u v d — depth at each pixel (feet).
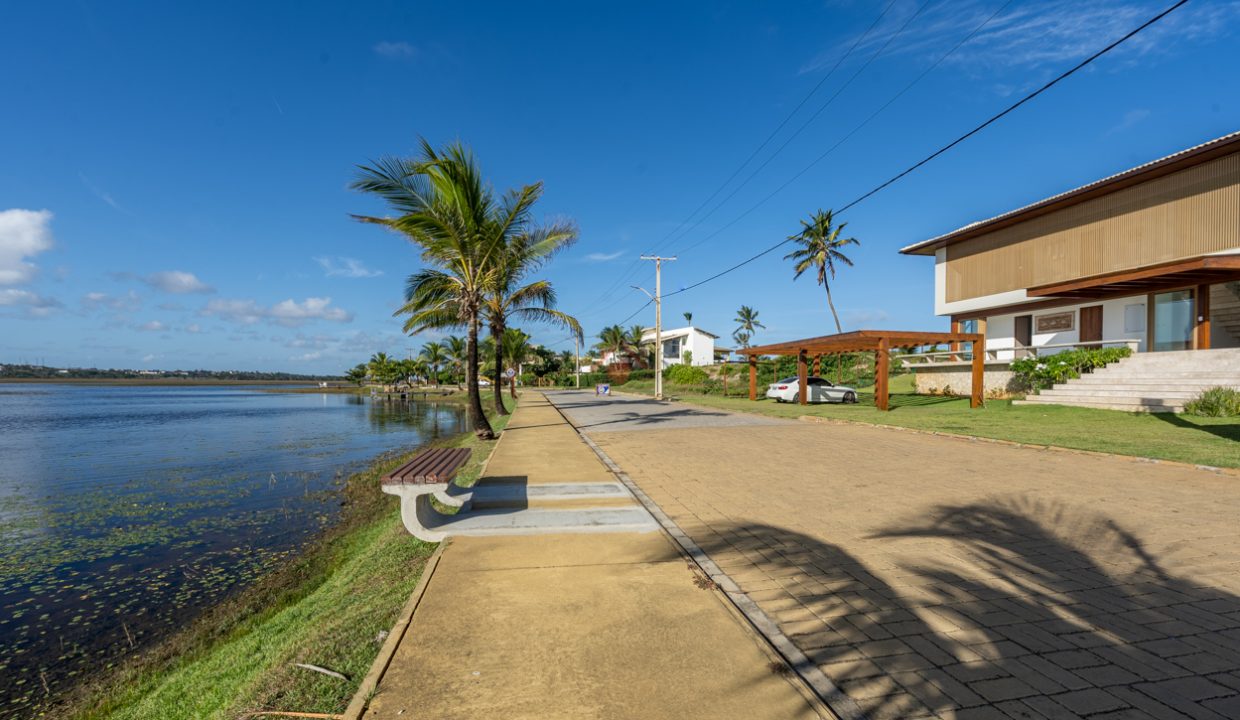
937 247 89.35
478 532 18.24
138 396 318.65
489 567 15.07
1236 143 51.16
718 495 23.20
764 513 20.29
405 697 9.13
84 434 92.79
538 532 18.25
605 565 15.17
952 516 19.40
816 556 15.62
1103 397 52.85
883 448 35.55
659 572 14.57
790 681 9.38
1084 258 67.05
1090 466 27.58
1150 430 38.47
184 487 46.19
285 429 101.65
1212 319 58.18
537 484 25.44
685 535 17.74
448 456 22.07
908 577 13.96
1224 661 9.84
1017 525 18.16
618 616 11.98
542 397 137.08
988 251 80.64
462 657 10.36
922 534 17.48
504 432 50.47
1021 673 9.51
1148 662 9.83
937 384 84.99
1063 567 14.44
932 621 11.51
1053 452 31.65
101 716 14.58
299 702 9.93
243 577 25.21
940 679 9.34
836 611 12.04
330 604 17.43
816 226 145.79
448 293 52.70
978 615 11.76
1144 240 60.59
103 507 39.09
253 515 36.52
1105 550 15.66
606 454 35.06
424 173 43.11
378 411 161.07
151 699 14.70
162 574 25.77
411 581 15.51
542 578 14.24
